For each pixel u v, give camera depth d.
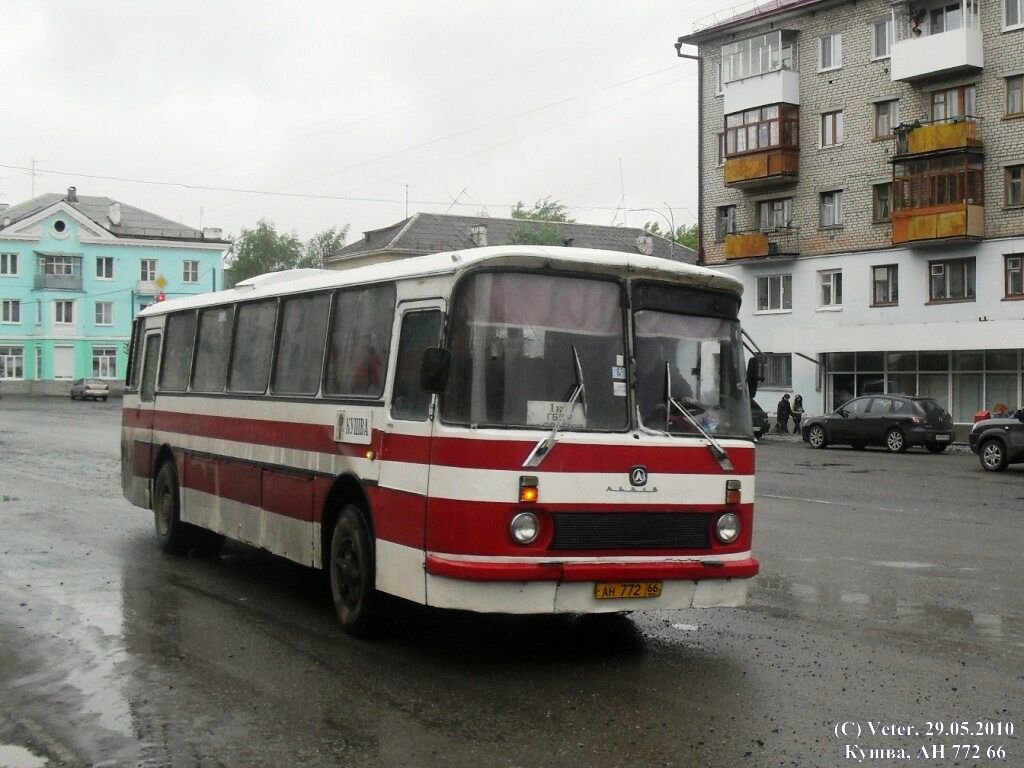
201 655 7.59
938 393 40.59
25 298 80.75
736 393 7.94
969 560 12.08
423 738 5.81
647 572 7.22
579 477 7.16
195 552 12.11
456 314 7.29
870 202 42.53
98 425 41.44
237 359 10.81
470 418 7.11
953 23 39.69
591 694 6.66
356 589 8.12
